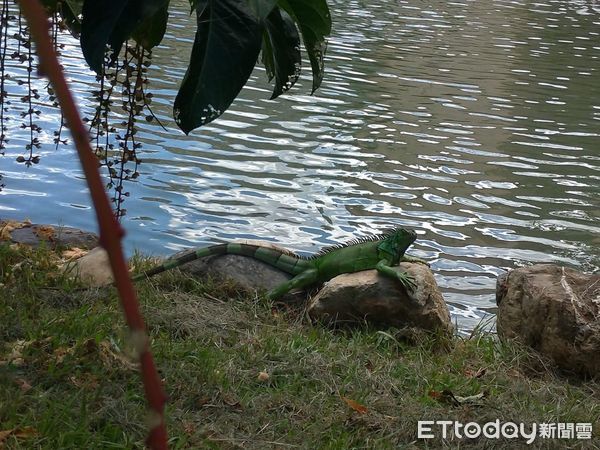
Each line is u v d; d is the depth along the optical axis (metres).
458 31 21.66
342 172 10.20
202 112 2.67
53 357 3.96
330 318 5.26
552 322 4.95
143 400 3.77
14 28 14.49
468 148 11.62
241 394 4.01
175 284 5.50
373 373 4.42
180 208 8.62
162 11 3.41
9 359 3.90
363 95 14.01
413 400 4.16
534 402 4.32
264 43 3.41
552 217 9.36
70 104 0.69
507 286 5.46
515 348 5.08
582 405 4.34
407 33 20.53
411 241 5.43
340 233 8.43
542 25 23.89
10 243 5.86
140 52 4.55
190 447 3.45
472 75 16.36
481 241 8.55
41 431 3.35
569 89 15.86
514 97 14.88
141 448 3.39
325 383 4.20
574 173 10.98
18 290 4.79
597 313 4.93
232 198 9.04
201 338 4.64
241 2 2.69
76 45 14.80
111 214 0.70
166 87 12.99
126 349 4.20
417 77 15.75
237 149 10.63
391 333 5.15
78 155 0.69
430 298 5.24
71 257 5.77
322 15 3.26
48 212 8.24
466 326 6.64
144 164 9.68
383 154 11.02
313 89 3.39
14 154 9.49
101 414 3.57
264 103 12.90
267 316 5.20
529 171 10.88
